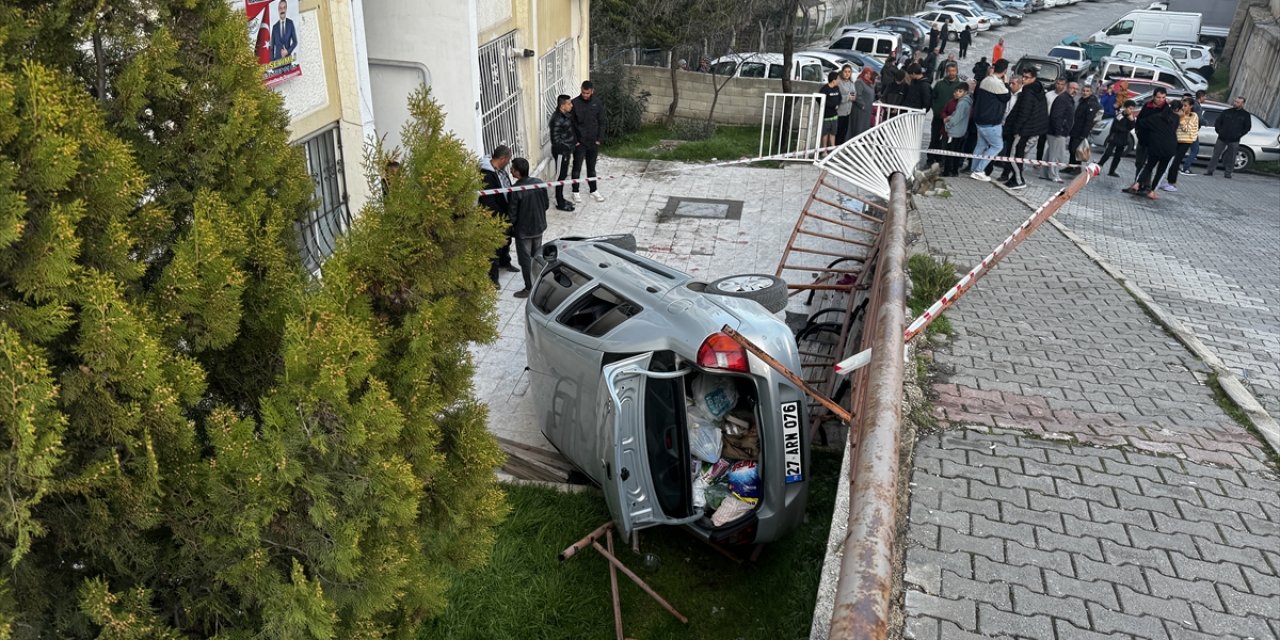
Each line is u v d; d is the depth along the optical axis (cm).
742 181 1416
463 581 541
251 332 338
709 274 1038
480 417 376
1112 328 717
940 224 1009
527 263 941
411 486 307
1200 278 923
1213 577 425
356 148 838
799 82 1916
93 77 286
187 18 303
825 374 754
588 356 598
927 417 561
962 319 716
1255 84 2355
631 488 543
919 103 1467
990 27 3759
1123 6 4738
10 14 248
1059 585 417
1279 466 520
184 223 313
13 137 234
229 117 304
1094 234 1073
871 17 3550
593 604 541
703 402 578
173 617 320
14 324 245
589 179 1245
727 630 529
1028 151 1561
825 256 1082
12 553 268
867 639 278
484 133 1147
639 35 1953
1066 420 565
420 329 328
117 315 250
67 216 236
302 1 731
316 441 289
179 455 288
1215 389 618
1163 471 509
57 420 242
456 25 1005
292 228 364
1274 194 1512
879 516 336
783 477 546
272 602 303
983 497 482
